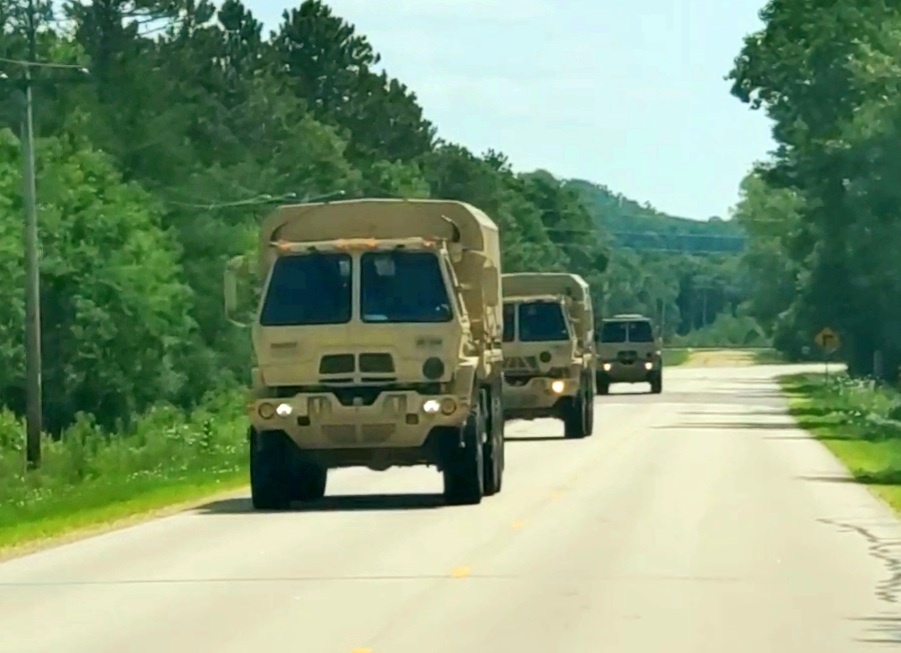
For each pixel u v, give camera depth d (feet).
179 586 145.48
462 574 150.71
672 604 131.75
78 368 614.75
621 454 329.31
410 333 219.82
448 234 232.12
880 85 550.77
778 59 618.85
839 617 125.18
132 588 144.87
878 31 586.04
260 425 220.64
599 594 137.49
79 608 132.98
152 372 633.20
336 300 221.66
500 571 152.56
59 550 177.06
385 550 170.50
